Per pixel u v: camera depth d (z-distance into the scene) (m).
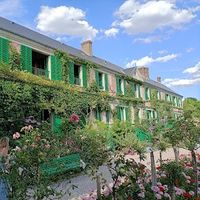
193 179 8.62
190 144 8.64
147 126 15.02
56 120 18.33
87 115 21.20
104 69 25.64
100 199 6.98
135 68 33.72
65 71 20.75
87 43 29.66
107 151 7.21
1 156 4.47
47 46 19.53
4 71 15.28
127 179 6.01
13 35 17.08
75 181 10.59
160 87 38.81
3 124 14.55
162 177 8.26
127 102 28.22
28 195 4.36
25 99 16.05
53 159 4.94
